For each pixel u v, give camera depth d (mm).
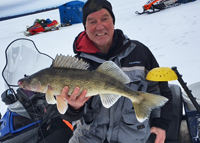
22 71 849
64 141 864
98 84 578
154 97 565
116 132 721
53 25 5684
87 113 723
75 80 573
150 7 5160
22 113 779
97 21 728
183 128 974
